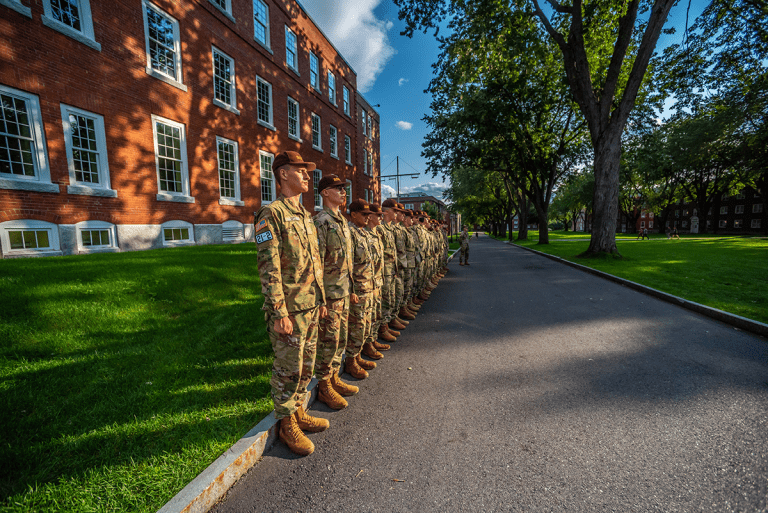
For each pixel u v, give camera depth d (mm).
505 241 38656
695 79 15484
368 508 1983
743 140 28922
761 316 5363
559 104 21750
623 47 13148
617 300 7316
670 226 64375
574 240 32875
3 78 7582
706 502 1954
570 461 2344
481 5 14250
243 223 14500
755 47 16078
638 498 1996
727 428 2674
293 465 2418
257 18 15391
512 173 25859
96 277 5793
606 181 14203
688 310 6320
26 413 2650
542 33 18109
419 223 8219
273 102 16297
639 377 3607
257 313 5461
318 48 20422
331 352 3211
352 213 4113
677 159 33469
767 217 38875
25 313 4207
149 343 4137
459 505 1984
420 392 3434
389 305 5000
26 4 7914
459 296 8203
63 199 8664
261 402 3010
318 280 2814
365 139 28484
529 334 5176
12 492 1951
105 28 9453
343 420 2977
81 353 3703
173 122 11461
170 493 1979
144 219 10555
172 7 11281
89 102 9117
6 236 7742
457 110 20844
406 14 14562
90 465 2197
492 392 3381
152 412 2783
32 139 8141
